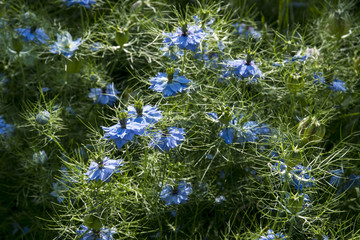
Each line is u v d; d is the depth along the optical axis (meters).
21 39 0.81
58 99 0.85
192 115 0.74
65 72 0.85
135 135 0.69
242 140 0.73
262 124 0.76
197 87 0.76
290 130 0.74
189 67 0.78
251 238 0.69
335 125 0.85
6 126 0.80
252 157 0.74
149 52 0.83
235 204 0.77
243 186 0.77
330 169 0.78
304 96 0.79
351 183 0.78
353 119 0.85
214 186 0.76
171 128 0.69
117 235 0.72
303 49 0.81
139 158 0.74
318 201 0.72
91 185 0.68
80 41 0.81
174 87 0.70
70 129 0.82
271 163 0.74
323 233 0.69
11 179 0.83
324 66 0.82
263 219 0.74
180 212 0.76
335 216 0.75
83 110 0.84
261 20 0.95
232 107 0.75
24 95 0.83
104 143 0.71
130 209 0.74
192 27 0.74
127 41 0.85
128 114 0.67
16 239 0.80
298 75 0.76
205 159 0.76
